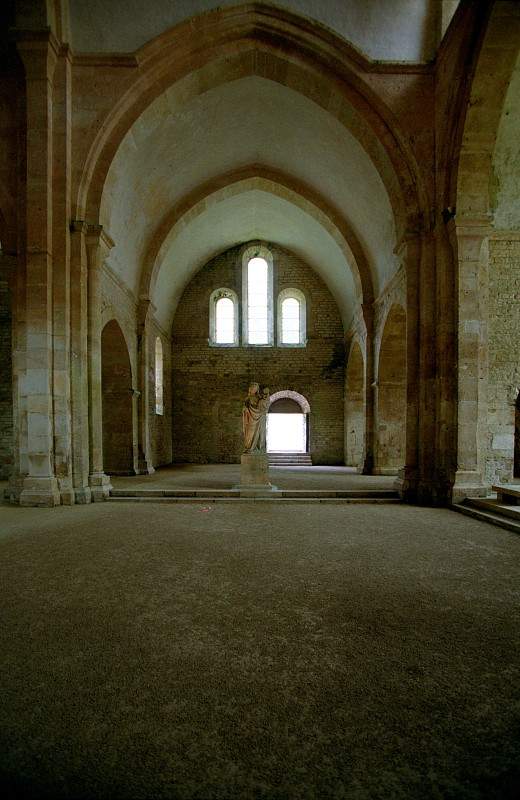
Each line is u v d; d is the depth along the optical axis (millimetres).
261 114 11805
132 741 2029
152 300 14812
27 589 3951
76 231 8852
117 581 4152
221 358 20250
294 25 8906
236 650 2879
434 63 8859
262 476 9664
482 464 8438
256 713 2234
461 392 8445
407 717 2211
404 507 8375
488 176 8305
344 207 13336
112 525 6617
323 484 11000
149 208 12922
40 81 8461
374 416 14133
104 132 8992
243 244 20250
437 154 8836
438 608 3561
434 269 8953
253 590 3934
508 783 1793
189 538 5812
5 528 6383
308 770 1855
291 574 4359
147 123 9617
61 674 2590
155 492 9281
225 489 9664
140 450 14469
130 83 8953
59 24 8633
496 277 9039
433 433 8922
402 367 13539
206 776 1822
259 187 14430
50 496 8305
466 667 2688
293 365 20234
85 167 8922
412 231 9070
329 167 12281
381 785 1779
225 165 13711
